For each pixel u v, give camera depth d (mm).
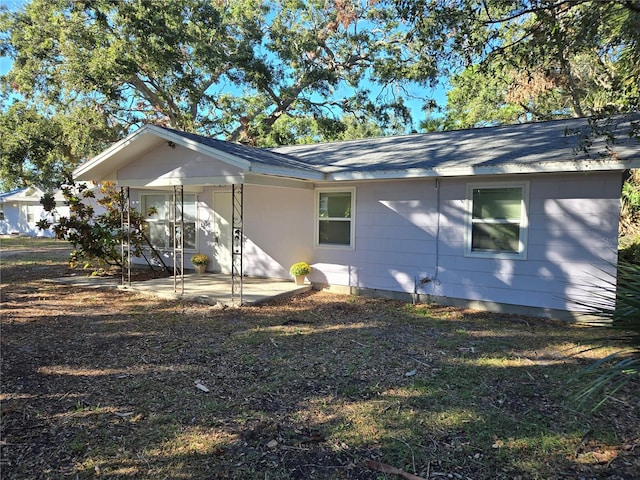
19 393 3822
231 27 20969
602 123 6980
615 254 6129
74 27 16547
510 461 2783
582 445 2973
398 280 8141
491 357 4836
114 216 10477
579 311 6418
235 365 4566
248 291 8445
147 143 7871
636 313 2203
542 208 6668
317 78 20969
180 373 4328
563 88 13648
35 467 2703
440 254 7664
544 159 6141
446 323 6414
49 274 10938
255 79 20406
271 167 6883
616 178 6070
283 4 21172
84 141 18094
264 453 2883
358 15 18500
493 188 7082
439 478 2602
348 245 8734
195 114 20922
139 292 8688
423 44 5336
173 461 2781
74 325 6211
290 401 3686
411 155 8391
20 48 17688
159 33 17078
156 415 3412
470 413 3447
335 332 5891
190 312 7086
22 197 27047
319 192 9047
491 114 19938
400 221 8055
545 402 3650
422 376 4250
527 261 6840
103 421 3307
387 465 2734
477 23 4703
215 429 3197
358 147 10484
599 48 4906
